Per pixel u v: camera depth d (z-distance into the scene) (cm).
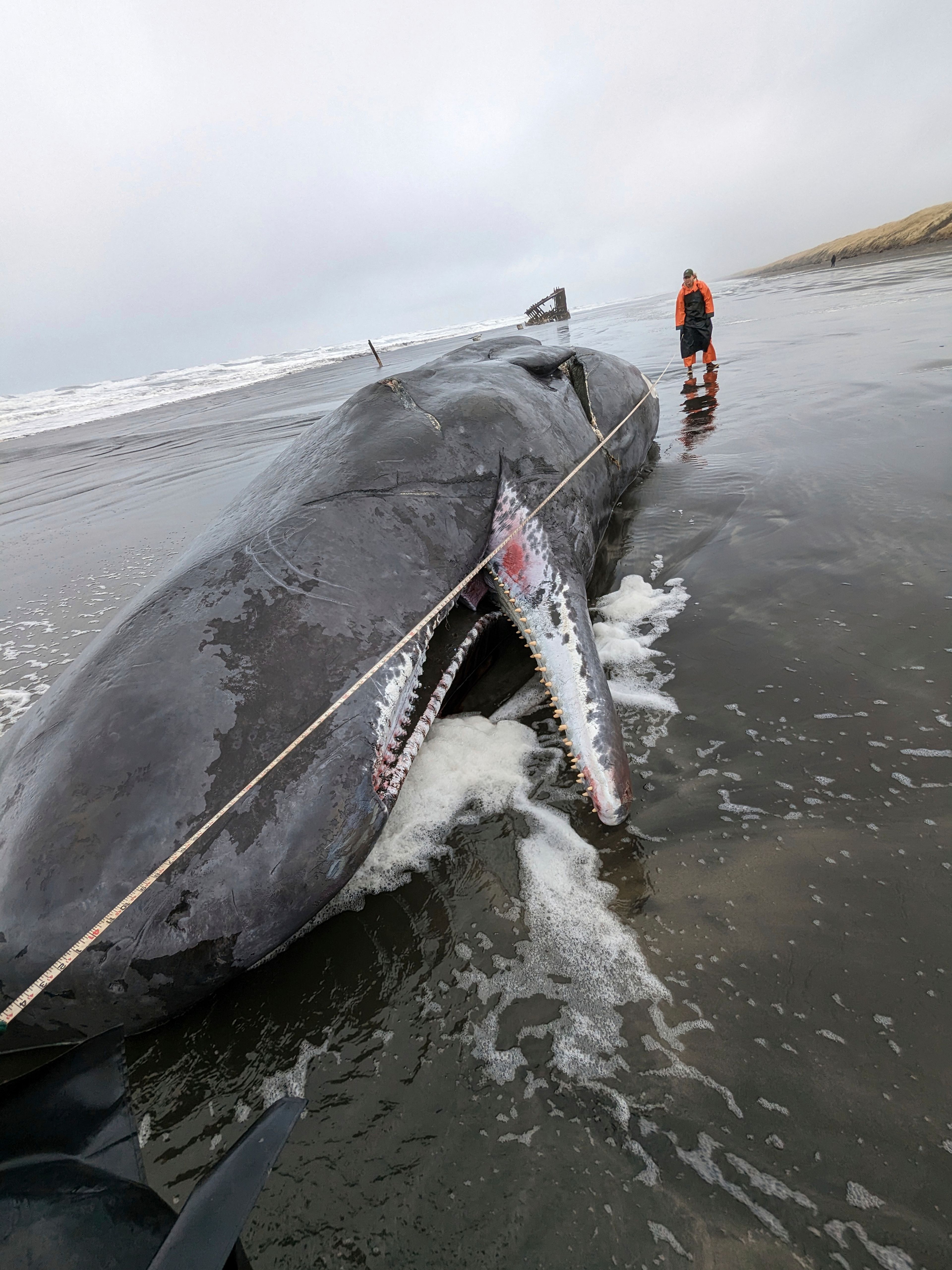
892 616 352
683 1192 162
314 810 235
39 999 211
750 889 231
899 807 248
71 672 264
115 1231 100
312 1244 165
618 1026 200
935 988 192
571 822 273
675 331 1973
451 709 356
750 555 453
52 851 208
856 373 880
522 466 374
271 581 275
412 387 407
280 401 2205
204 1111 202
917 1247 146
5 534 1051
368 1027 215
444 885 257
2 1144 108
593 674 292
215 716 233
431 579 312
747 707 313
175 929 213
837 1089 175
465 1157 176
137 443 1844
